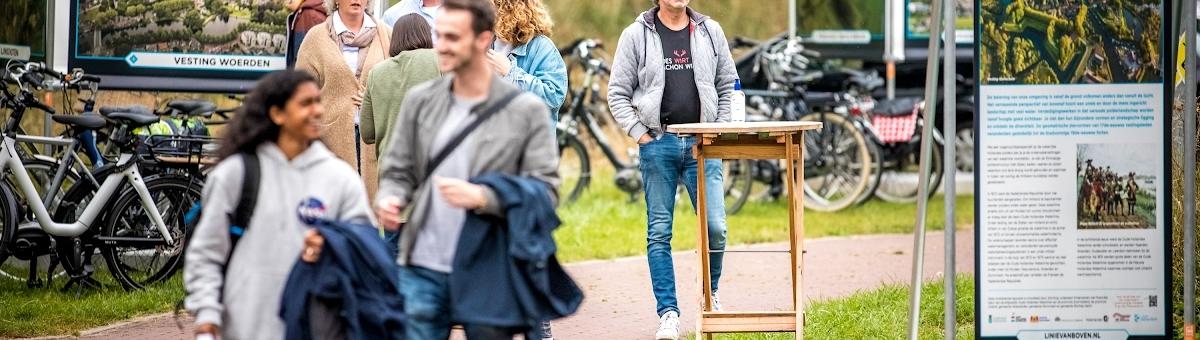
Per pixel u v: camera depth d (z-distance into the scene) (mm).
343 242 9500
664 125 14914
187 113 19375
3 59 20938
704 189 13883
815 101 27906
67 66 20359
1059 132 12711
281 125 9633
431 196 9977
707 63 15047
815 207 27703
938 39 12977
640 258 22125
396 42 14266
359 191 9789
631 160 27609
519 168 10023
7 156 17953
